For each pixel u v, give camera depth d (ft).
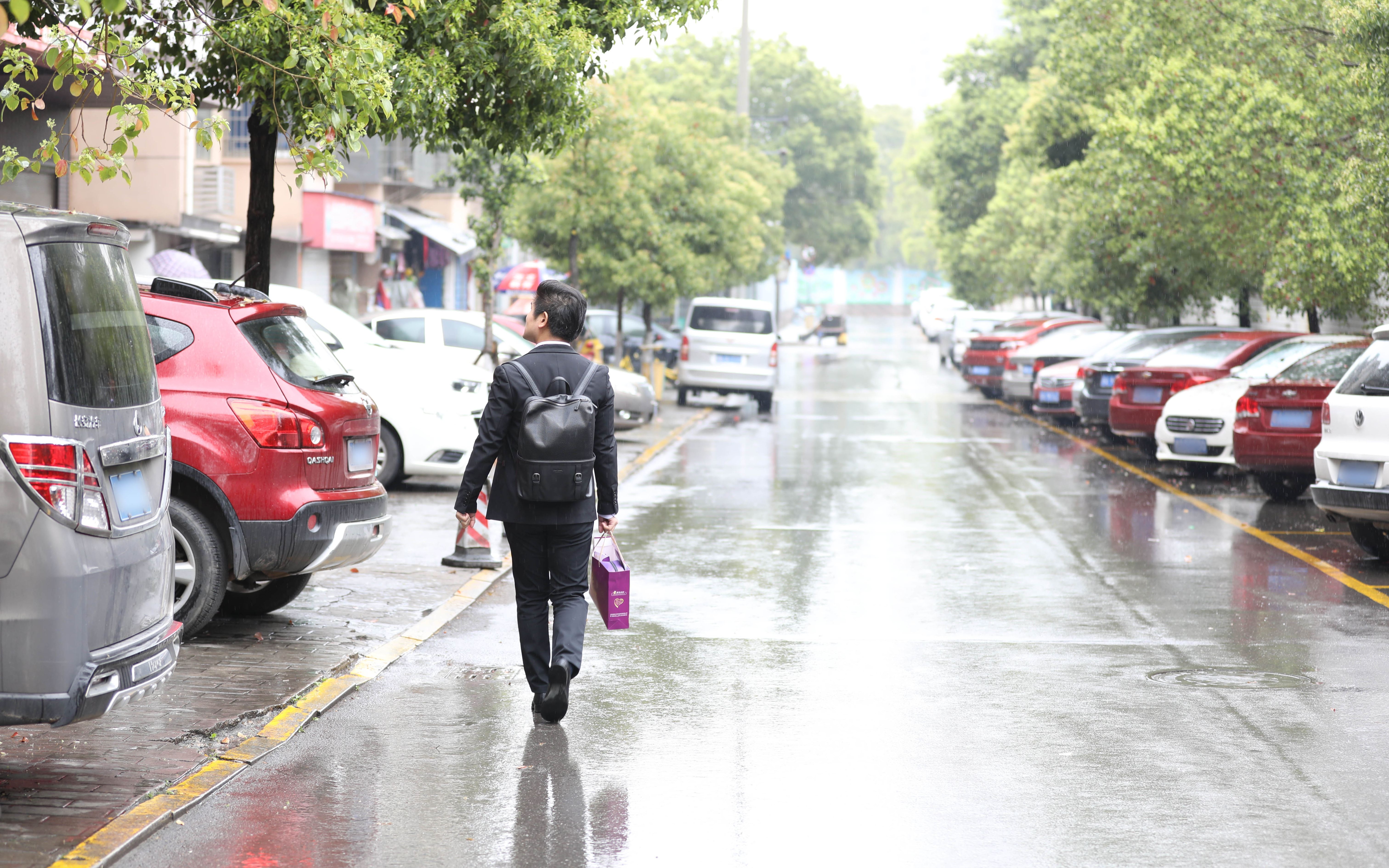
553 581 22.72
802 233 261.65
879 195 269.44
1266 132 59.77
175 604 26.55
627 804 18.28
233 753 19.98
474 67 35.88
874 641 28.63
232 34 28.89
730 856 16.39
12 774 18.66
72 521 16.46
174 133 75.10
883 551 40.34
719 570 36.96
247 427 26.37
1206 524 46.24
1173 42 66.64
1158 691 24.59
